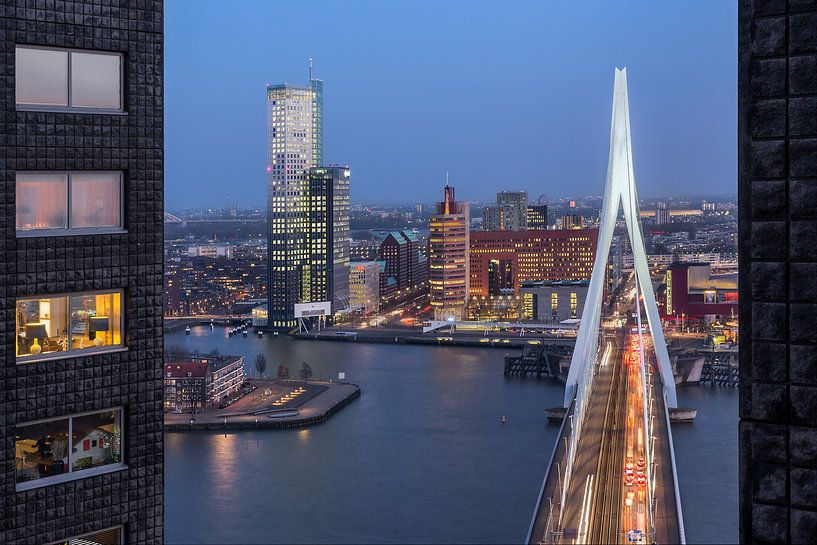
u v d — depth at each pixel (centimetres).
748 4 1458
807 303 1431
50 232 3609
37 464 3609
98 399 3728
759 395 1473
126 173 3781
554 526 17325
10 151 3472
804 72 1414
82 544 3731
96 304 3741
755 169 1458
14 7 3456
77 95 3653
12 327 3506
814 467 1438
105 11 3669
